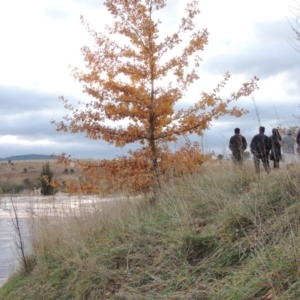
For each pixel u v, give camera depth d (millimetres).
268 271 5871
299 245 5949
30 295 9039
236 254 6824
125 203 11078
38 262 10117
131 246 8492
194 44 12258
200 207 9211
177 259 7465
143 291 7094
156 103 12062
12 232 18297
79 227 10539
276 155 9836
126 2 12172
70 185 12039
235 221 7586
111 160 12102
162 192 10914
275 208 7680
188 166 11688
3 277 11891
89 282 7969
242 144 11148
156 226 9070
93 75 12172
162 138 12289
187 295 6348
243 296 5637
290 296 5273
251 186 9016
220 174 10430
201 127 12102
